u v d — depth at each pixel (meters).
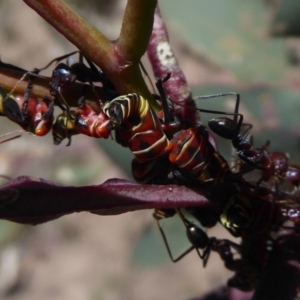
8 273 0.29
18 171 0.25
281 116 0.16
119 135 0.09
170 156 0.09
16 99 0.09
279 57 0.17
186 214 0.11
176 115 0.09
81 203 0.08
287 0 0.15
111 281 0.29
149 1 0.08
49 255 0.30
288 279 0.09
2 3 0.37
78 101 0.09
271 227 0.10
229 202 0.09
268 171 0.10
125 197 0.08
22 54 0.36
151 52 0.09
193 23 0.18
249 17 0.18
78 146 0.25
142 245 0.21
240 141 0.09
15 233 0.28
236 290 0.11
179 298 0.27
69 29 0.08
